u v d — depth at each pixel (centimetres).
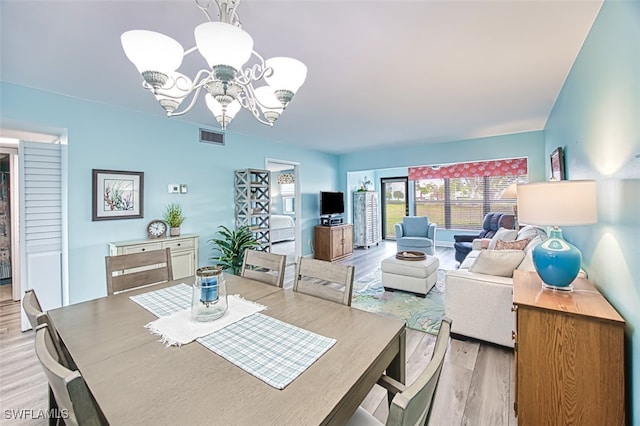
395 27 175
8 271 414
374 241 773
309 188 604
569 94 246
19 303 345
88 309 148
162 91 140
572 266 165
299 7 155
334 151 634
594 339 138
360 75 243
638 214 124
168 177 362
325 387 87
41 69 226
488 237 560
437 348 77
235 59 119
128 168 325
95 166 300
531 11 162
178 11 158
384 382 114
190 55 201
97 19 164
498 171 676
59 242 291
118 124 317
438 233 761
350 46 196
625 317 138
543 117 376
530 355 152
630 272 133
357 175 793
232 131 434
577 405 142
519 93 290
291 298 163
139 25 170
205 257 402
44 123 267
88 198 296
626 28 130
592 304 151
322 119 373
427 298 357
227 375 93
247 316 139
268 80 143
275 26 172
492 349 240
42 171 280
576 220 157
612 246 153
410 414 58
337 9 158
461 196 730
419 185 791
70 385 63
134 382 90
